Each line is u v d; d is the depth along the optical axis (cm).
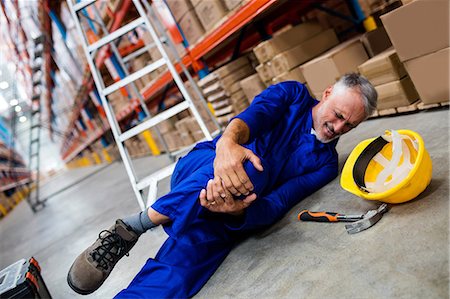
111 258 138
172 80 465
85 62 612
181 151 420
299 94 173
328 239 131
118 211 366
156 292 130
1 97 2161
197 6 326
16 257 383
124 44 569
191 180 133
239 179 119
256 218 149
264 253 143
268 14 361
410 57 199
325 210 154
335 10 390
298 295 107
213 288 135
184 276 135
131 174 243
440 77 193
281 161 170
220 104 384
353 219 133
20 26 868
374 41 271
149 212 139
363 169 137
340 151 229
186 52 381
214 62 501
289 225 156
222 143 127
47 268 279
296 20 437
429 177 126
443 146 161
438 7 174
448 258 93
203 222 151
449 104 200
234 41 440
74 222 429
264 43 299
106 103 261
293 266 124
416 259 98
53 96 1268
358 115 149
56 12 677
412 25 188
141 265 192
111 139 1032
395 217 124
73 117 1112
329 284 105
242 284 129
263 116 156
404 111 229
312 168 177
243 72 366
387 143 141
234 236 164
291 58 293
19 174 1756
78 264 136
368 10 355
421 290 87
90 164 1938
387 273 98
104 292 179
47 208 729
